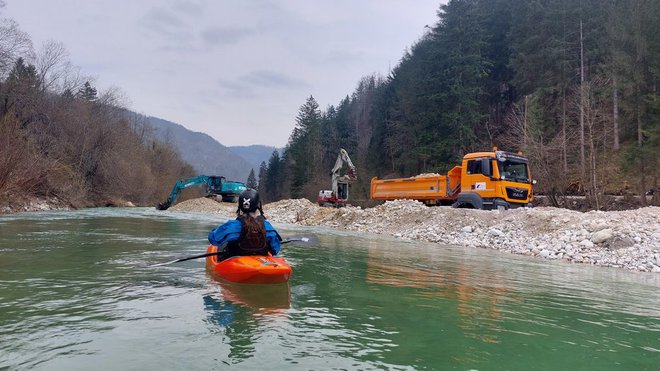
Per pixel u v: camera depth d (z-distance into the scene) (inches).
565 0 1544.0
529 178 704.4
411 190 883.4
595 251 457.4
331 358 128.9
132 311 173.3
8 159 965.2
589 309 212.2
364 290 231.3
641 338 163.9
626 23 1125.1
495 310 198.4
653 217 538.9
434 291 236.8
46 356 123.6
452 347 143.3
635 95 1108.5
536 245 509.4
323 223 885.8
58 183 1295.5
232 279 233.3
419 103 1957.4
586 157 1273.4
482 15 1763.0
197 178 1465.3
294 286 235.0
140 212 1210.6
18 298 189.3
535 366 129.2
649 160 976.9
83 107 1765.5
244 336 146.5
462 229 613.0
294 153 3115.2
